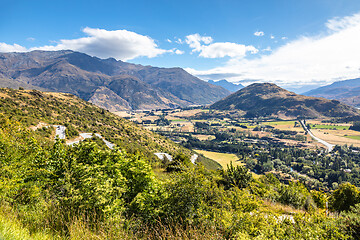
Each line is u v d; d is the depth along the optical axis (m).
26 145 6.02
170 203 5.11
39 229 3.55
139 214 4.65
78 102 119.75
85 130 76.44
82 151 5.96
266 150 186.38
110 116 124.38
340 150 178.62
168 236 3.81
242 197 6.09
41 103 86.56
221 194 5.93
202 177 5.88
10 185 4.36
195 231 4.03
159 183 5.83
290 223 5.10
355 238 5.02
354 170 124.50
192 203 5.04
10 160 5.37
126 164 6.04
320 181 111.75
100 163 5.99
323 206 14.09
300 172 128.62
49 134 52.28
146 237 3.92
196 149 190.25
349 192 13.71
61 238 3.39
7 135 6.56
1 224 2.97
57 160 5.37
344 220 5.51
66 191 4.78
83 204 4.29
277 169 126.38
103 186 4.74
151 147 93.81
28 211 4.07
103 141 65.81
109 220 3.91
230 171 12.69
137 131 116.81
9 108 63.09
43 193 4.78
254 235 4.68
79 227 3.56
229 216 4.92
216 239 4.10
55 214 4.02
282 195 13.04
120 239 3.52
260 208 6.00
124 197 5.38
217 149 186.62
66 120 80.38
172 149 113.56
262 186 12.16
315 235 4.70
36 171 5.11
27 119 55.31
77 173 5.11
